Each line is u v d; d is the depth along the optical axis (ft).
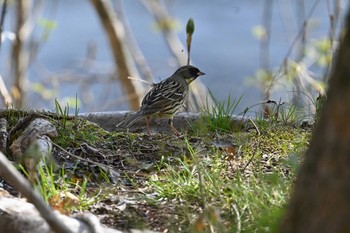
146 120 41.47
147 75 76.13
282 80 69.21
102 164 32.60
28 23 72.18
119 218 27.40
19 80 71.10
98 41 100.07
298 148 34.32
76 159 33.22
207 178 29.78
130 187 30.78
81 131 36.22
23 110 38.24
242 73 91.15
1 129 35.24
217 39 97.71
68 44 97.81
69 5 106.93
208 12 103.09
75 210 28.04
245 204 27.20
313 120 38.99
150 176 31.58
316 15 95.09
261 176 28.84
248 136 36.42
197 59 93.97
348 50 17.84
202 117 39.40
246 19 101.71
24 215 24.58
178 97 41.81
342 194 18.06
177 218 27.20
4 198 25.89
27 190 21.24
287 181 28.73
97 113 42.01
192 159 32.42
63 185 29.76
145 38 103.45
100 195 29.55
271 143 35.27
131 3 109.29
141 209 28.12
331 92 18.24
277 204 26.66
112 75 75.51
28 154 25.39
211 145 35.45
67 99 61.72
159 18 75.72
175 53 75.05
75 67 89.45
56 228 21.02
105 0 71.92
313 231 18.65
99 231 24.02
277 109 39.68
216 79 90.17
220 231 24.71
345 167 17.98
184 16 102.17
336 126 18.04
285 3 87.40
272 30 97.04
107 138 35.96
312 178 18.70
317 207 18.54
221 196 28.48
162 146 35.04
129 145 35.27
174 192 29.27
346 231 18.11
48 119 36.37
